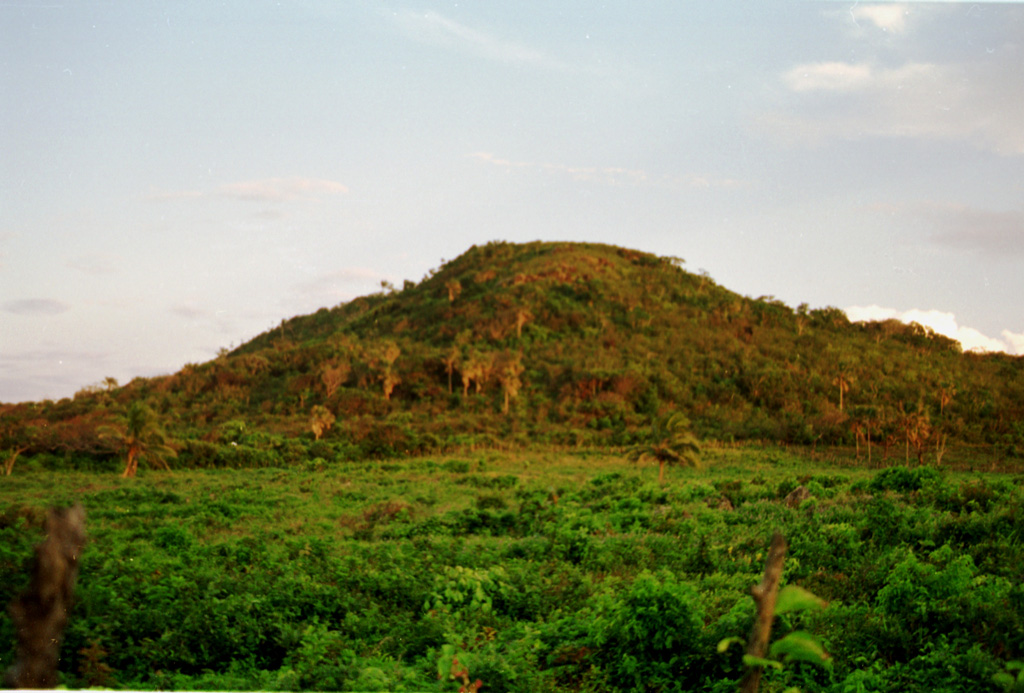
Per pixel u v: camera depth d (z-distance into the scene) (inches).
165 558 551.5
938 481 746.2
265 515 990.4
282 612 351.9
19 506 758.5
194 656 292.7
